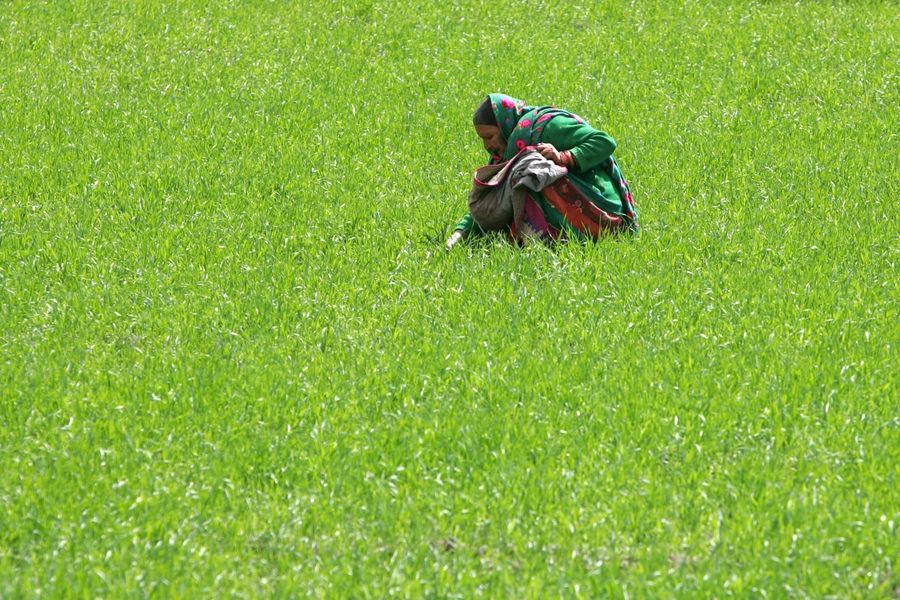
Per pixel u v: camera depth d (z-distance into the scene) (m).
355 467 12.71
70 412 13.71
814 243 19.08
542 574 10.91
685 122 26.97
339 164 24.12
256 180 22.86
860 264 18.27
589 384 14.37
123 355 15.48
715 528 11.58
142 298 17.12
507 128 19.14
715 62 32.22
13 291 17.23
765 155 24.36
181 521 11.77
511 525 11.55
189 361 15.12
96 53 33.16
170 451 12.97
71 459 12.70
